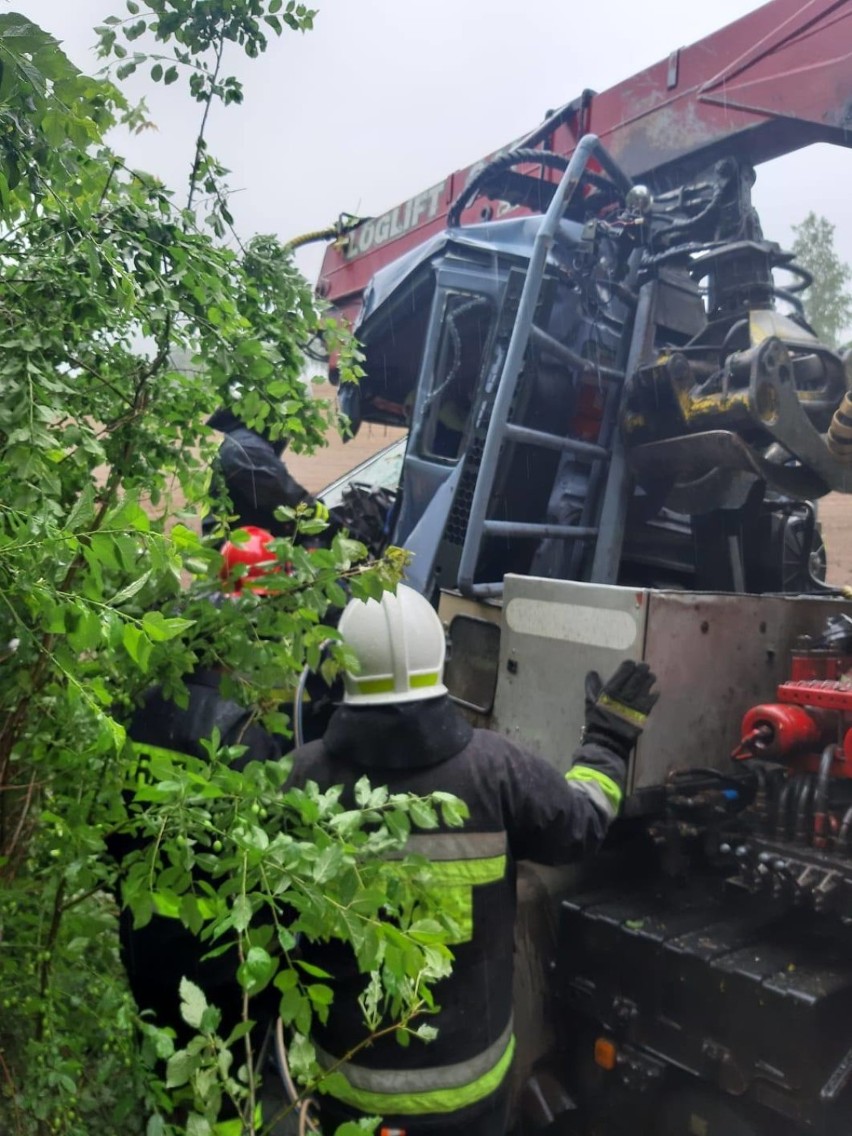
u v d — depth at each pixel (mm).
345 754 1729
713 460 3045
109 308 1473
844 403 2908
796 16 3221
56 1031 1558
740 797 2416
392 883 1397
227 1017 1816
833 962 2145
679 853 2408
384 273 3779
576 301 3434
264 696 1671
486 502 3018
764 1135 2125
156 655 1526
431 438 3412
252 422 1721
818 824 2176
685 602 2449
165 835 1387
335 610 2570
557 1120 2428
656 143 3646
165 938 1757
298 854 1250
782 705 2318
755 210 3406
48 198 1393
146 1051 1405
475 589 3004
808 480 3152
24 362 1309
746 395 2885
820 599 2799
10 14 1096
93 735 1438
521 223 3424
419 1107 1651
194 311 1527
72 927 1548
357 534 3816
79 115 1289
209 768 1391
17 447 1199
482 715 2875
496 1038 1730
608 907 2418
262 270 1979
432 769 1713
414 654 1715
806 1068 1974
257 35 1825
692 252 3285
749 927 2297
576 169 3150
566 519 3393
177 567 1188
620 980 2322
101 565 1212
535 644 2643
